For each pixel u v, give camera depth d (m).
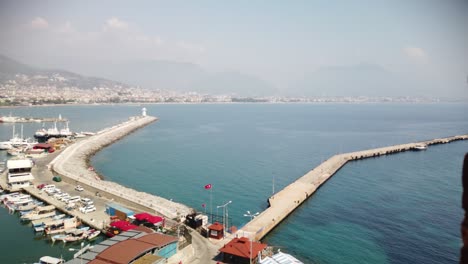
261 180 149.88
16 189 116.19
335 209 112.56
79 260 59.03
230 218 103.12
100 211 96.69
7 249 77.62
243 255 66.94
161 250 66.12
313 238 89.00
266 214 101.25
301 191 127.44
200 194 128.12
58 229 85.31
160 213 94.81
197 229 85.56
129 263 58.00
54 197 107.81
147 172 160.88
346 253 80.62
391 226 97.56
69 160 168.38
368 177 158.00
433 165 186.25
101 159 189.75
